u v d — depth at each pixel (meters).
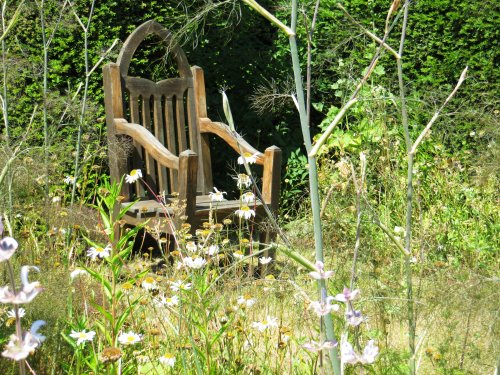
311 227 4.16
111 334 2.77
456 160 5.28
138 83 5.35
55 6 5.48
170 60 6.36
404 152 5.60
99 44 5.95
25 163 3.99
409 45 6.49
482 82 5.73
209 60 6.71
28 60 4.70
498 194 4.96
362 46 6.14
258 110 6.63
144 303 2.98
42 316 2.76
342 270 3.14
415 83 6.31
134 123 5.27
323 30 6.62
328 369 2.13
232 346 2.82
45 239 4.21
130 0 6.07
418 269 3.74
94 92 6.00
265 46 7.14
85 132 5.58
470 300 2.58
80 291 3.23
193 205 4.67
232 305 2.97
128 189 5.09
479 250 4.21
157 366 2.79
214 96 6.77
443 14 6.38
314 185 1.85
